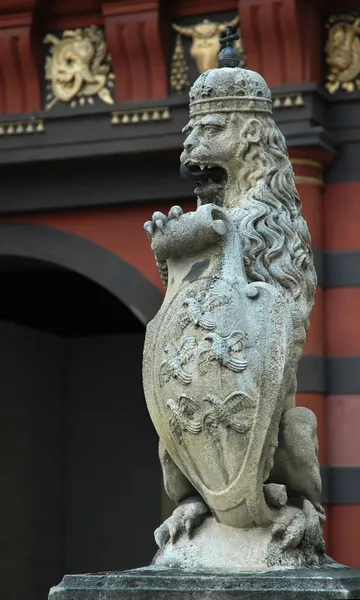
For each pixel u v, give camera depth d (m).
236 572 4.61
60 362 13.39
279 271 4.88
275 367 4.62
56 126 9.62
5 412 12.51
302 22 9.00
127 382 13.23
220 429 4.64
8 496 12.55
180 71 9.41
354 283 9.27
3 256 10.02
